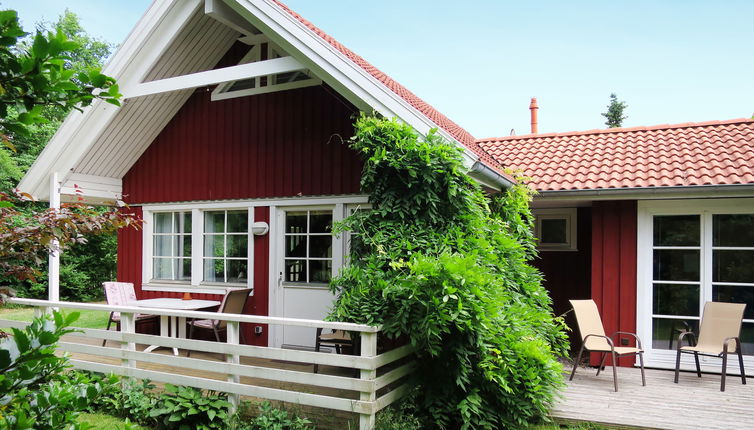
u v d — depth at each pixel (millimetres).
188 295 7840
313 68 6020
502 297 5133
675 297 7254
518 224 7348
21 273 2570
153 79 7914
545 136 10305
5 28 1552
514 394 5020
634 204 7445
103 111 7574
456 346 4871
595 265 7559
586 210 9125
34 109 1734
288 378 4945
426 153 5395
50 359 1757
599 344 6809
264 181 7941
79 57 23266
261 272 8016
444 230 5566
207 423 5188
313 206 7742
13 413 1737
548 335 6562
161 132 8898
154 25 6867
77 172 8305
